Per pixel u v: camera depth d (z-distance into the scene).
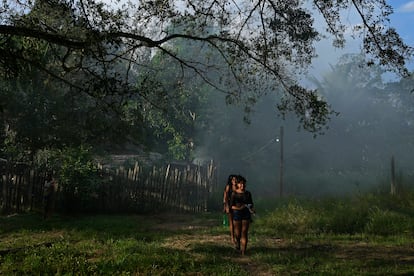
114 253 9.30
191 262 8.47
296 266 8.30
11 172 16.28
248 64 10.50
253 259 9.13
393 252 9.75
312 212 13.80
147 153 24.22
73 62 9.38
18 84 15.72
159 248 9.82
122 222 14.55
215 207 18.97
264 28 9.88
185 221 15.82
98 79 8.29
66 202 16.94
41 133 16.41
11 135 18.36
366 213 13.70
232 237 10.52
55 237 11.71
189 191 18.61
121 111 9.61
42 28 8.40
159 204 18.19
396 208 15.10
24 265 8.15
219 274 7.58
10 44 8.13
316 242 11.02
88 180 16.67
